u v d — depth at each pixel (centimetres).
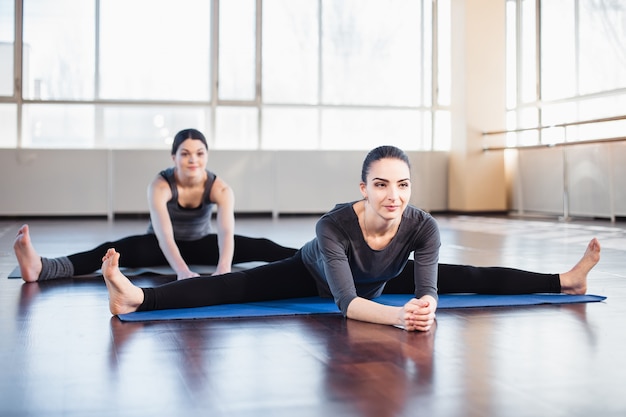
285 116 904
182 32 877
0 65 844
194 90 884
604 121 676
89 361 170
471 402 137
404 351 179
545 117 852
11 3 841
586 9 787
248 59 891
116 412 132
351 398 139
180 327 209
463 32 887
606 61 759
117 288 224
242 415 130
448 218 815
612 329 206
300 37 901
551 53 844
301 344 187
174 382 151
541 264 374
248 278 244
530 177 860
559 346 184
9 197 837
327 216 221
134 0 866
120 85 867
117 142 869
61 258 320
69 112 857
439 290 259
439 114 934
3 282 308
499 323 214
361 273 228
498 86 891
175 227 332
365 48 916
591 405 135
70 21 855
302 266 247
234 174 882
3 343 189
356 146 919
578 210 785
